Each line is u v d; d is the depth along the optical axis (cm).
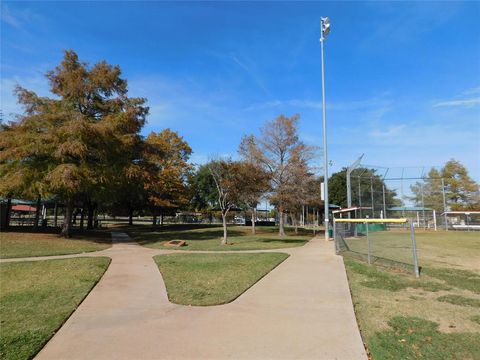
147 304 704
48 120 2089
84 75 2312
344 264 1197
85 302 721
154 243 2084
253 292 802
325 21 2364
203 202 5538
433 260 1307
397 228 3622
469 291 810
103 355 460
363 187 3266
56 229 3136
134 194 3556
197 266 1148
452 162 4678
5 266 1157
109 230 3584
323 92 2355
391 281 915
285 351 471
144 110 2403
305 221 5975
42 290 819
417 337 518
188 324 581
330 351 471
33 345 487
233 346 489
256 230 3803
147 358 450
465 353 462
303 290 817
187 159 4178
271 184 2933
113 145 2148
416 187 3881
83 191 2238
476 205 4544
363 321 594
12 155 1972
